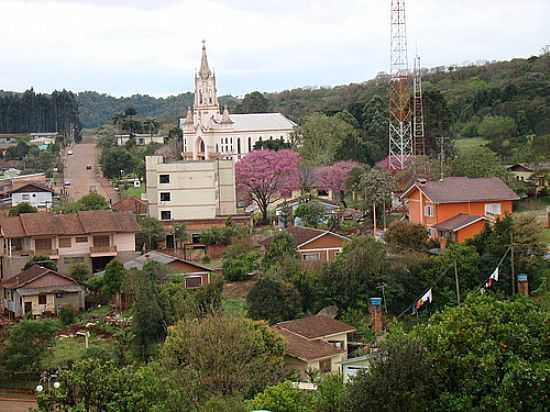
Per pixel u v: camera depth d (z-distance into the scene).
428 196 59.69
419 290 49.47
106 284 56.75
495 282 48.34
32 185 95.81
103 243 65.44
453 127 113.38
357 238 55.28
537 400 25.81
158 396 29.55
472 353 26.95
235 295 55.34
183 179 80.12
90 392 28.56
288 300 48.53
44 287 56.62
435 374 27.05
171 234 74.06
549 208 64.88
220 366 34.22
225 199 85.12
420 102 92.12
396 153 102.88
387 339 30.70
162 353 36.19
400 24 89.56
